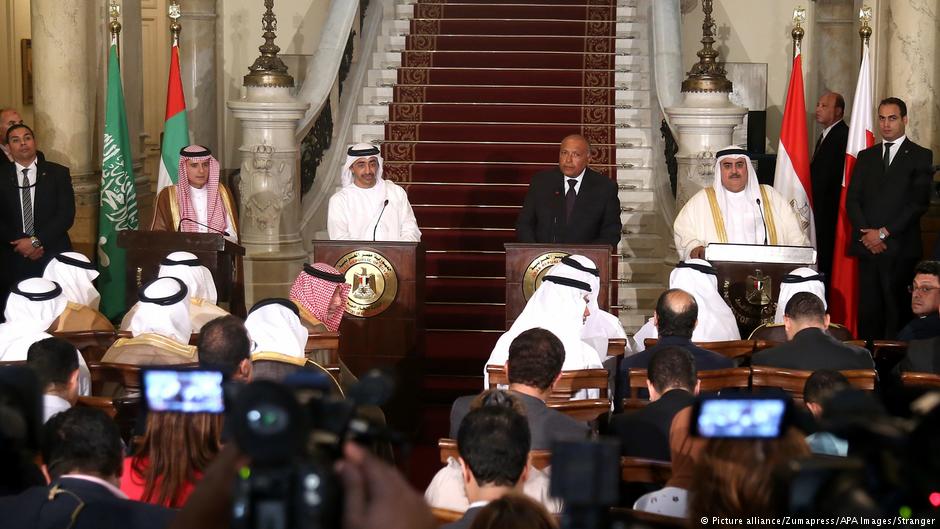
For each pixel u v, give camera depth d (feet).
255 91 32.71
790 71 45.98
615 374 21.95
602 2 44.86
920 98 32.81
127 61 36.91
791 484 6.45
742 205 27.66
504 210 35.88
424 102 40.98
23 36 49.39
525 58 42.45
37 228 29.30
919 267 21.91
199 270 23.59
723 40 46.32
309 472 5.64
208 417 11.63
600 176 28.73
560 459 5.99
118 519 10.07
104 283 32.40
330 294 22.38
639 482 14.56
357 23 41.01
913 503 6.04
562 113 40.14
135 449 12.98
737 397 6.77
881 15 36.58
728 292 24.84
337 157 38.22
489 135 39.22
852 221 29.22
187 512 6.34
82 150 33.47
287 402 5.58
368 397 6.30
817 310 18.84
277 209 32.89
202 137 45.37
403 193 28.40
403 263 26.08
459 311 32.14
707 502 7.86
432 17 44.65
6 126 31.07
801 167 31.99
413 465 25.21
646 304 34.01
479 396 13.76
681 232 27.86
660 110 36.86
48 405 14.03
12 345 19.44
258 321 17.66
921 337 21.89
